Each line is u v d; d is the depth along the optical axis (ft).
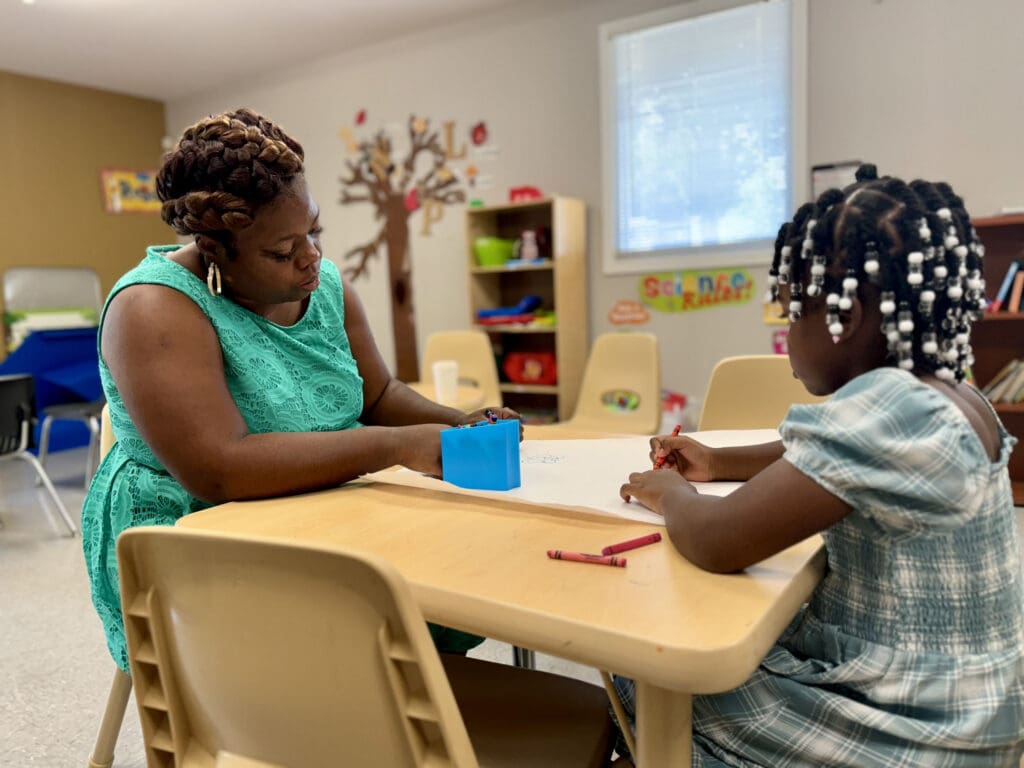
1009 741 2.18
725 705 2.38
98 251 18.16
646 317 12.98
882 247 2.13
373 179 15.96
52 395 14.44
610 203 13.04
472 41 14.23
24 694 5.84
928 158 10.59
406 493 3.16
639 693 1.97
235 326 3.40
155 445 3.06
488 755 2.63
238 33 14.46
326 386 3.81
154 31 14.20
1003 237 10.29
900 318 2.14
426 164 15.17
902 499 2.02
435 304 15.51
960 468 2.00
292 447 3.15
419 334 15.81
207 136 3.06
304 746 2.02
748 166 11.95
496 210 13.80
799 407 2.19
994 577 2.26
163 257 3.48
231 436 3.09
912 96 10.59
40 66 16.17
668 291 12.72
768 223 11.91
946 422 2.02
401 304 15.94
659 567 2.20
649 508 2.72
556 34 13.33
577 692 3.02
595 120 13.12
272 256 3.19
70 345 14.62
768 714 2.31
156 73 16.88
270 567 1.84
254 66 16.65
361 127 15.94
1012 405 10.02
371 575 1.68
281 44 15.21
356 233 16.42
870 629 2.31
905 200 2.15
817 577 2.26
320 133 16.58
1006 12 9.93
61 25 13.76
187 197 3.01
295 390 3.62
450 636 3.94
